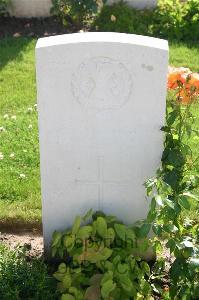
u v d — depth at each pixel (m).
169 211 2.10
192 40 4.39
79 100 2.19
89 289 2.15
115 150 2.27
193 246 2.12
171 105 2.29
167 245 2.12
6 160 2.97
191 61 4.02
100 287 2.15
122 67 2.14
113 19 4.48
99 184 2.32
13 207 2.67
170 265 2.36
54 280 2.26
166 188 2.11
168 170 2.26
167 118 2.25
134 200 2.34
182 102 2.27
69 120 2.22
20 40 4.36
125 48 2.12
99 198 2.34
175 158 2.23
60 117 2.22
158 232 2.09
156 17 4.49
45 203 2.35
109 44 2.12
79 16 4.54
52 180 2.31
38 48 2.12
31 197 2.73
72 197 2.34
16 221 2.63
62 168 2.30
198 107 3.41
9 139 3.13
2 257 2.28
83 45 2.12
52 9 4.58
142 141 2.25
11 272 2.22
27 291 2.19
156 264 2.32
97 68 2.15
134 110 2.20
